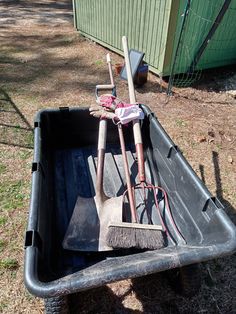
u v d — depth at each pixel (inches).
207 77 199.9
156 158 93.4
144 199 82.4
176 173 79.4
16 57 220.7
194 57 186.2
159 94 175.0
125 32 206.2
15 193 103.7
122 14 201.8
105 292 76.5
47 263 63.2
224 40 191.3
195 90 182.7
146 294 76.4
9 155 120.1
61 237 78.3
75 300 74.6
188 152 128.7
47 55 227.5
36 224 56.9
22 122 142.0
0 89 173.5
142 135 103.2
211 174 117.0
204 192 66.0
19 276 79.8
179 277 69.5
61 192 92.9
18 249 86.1
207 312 73.8
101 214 76.9
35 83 183.3
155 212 84.4
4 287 77.4
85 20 254.2
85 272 49.8
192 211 71.4
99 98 96.1
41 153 77.8
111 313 72.7
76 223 75.7
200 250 50.9
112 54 231.8
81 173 100.0
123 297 75.7
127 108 88.0
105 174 99.3
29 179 109.6
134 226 64.5
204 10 167.0
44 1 418.9
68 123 103.0
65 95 171.0
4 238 88.9
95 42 252.2
